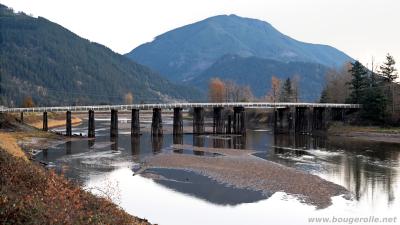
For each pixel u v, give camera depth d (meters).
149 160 62.53
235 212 35.66
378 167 57.53
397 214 35.19
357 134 104.62
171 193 42.25
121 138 96.44
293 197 40.94
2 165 26.19
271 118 163.25
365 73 126.38
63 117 169.25
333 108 121.06
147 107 100.06
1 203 20.17
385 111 109.56
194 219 33.53
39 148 75.38
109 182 46.09
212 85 186.00
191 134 110.25
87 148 77.00
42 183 26.17
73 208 23.89
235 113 112.38
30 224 19.30
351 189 44.22
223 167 56.81
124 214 27.16
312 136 107.50
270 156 68.88
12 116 103.31
